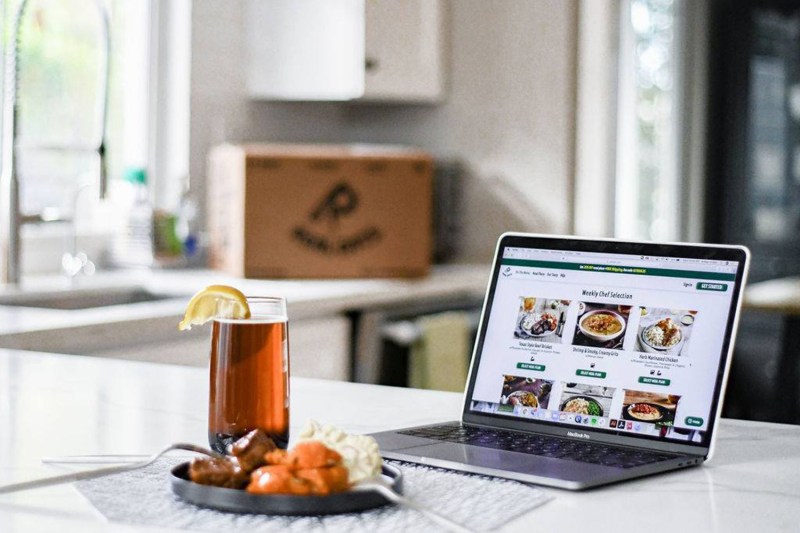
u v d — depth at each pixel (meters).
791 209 5.00
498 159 4.13
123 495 0.90
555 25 4.02
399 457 1.06
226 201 3.34
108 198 3.55
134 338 2.46
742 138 5.11
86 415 1.29
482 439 1.14
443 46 3.82
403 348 3.15
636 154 4.68
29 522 0.83
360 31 3.61
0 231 2.83
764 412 4.74
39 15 3.26
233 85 3.75
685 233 5.16
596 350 1.18
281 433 1.04
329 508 0.84
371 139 4.30
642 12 4.67
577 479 0.95
